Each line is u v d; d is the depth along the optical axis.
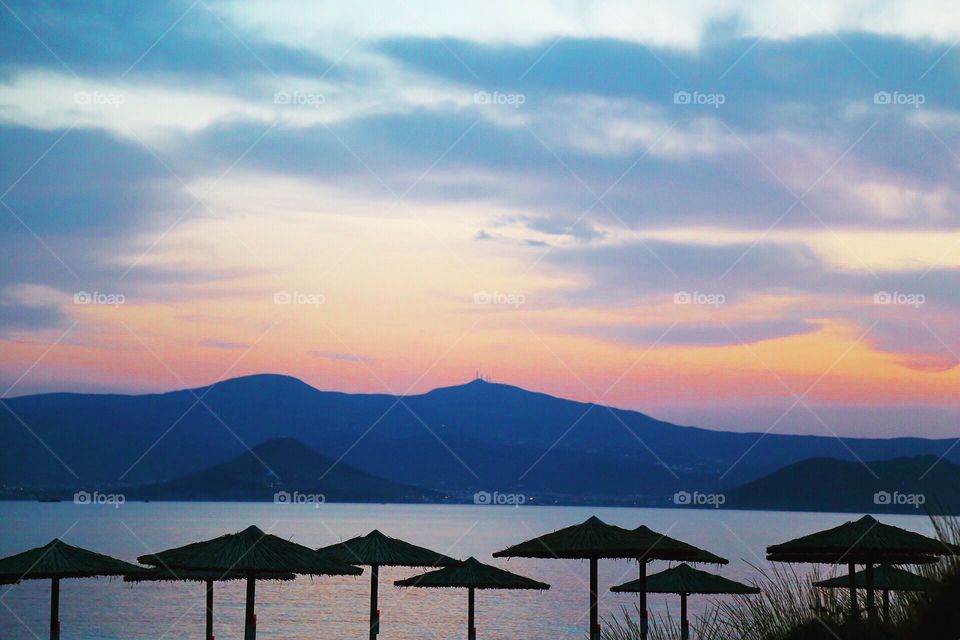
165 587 91.12
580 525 19.88
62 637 54.72
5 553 110.00
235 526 198.00
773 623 12.86
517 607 71.56
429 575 25.17
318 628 58.34
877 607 11.77
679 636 16.73
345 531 183.75
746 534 177.62
